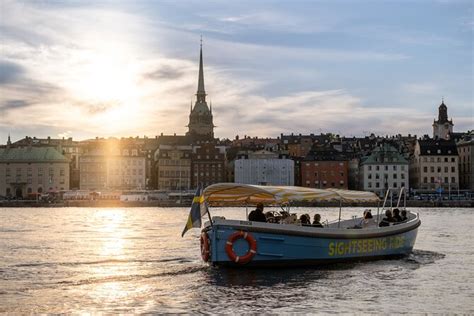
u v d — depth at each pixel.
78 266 50.81
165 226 106.94
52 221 126.50
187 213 175.00
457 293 39.28
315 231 47.16
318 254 47.59
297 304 36.22
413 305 36.03
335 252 48.53
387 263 51.56
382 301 37.00
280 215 51.94
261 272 45.88
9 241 74.12
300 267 47.28
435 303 36.53
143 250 62.81
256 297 37.97
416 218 59.09
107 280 43.78
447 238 78.44
